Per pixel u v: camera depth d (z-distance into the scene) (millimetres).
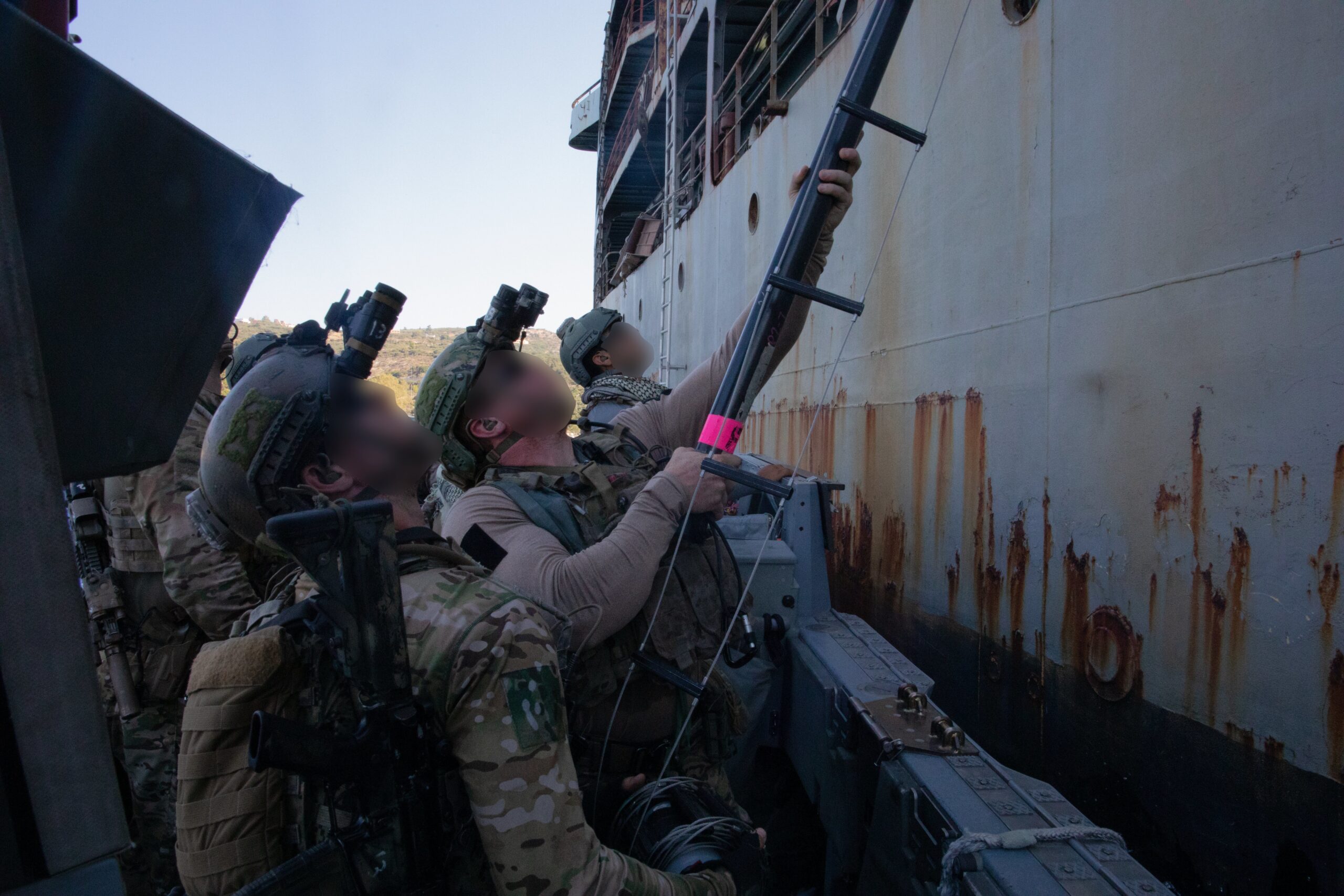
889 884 1527
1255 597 1624
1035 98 2404
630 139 11930
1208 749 1742
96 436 657
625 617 1294
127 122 618
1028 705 2402
